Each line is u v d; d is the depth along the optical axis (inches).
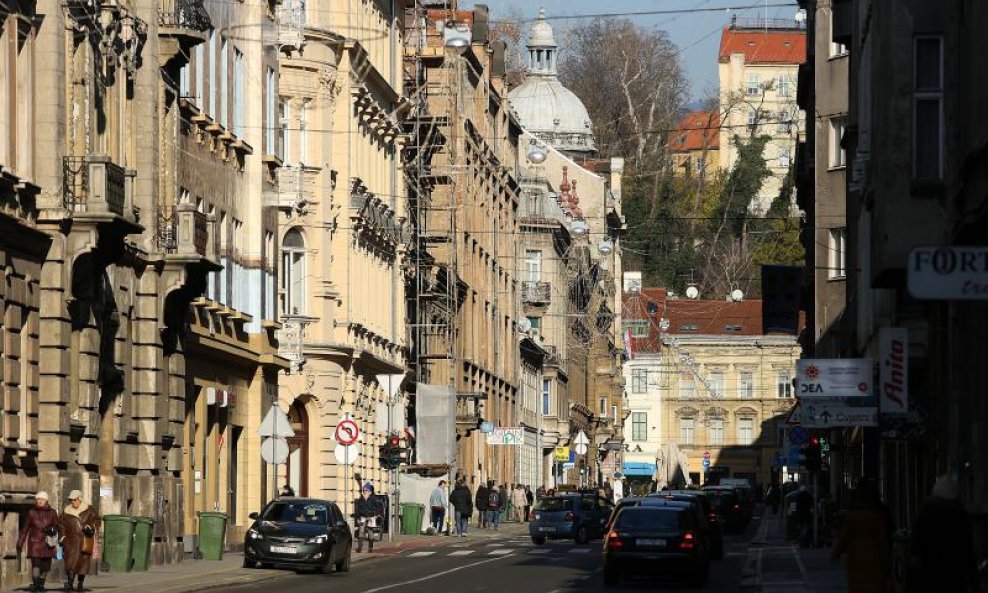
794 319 2187.5
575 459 5826.8
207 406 2388.0
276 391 2704.2
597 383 6648.6
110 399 1996.8
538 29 6747.1
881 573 1154.7
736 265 6771.7
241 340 2534.5
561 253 5644.7
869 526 1159.0
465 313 4185.5
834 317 3267.7
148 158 2082.9
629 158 6811.0
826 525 2847.0
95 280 1897.1
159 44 2113.7
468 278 4247.0
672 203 6820.9
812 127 3602.4
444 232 3949.3
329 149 2930.6
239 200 2544.3
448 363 3895.2
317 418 2925.7
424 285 3806.6
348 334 3034.0
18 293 1736.0
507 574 2055.9
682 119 6860.2
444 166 3941.9
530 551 2721.5
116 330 2006.6
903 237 1600.6
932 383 1784.0
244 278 2573.8
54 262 1806.1
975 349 1336.1
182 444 2198.6
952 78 1471.5
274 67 2706.7
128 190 1925.4
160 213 2123.5
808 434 2679.6
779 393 7844.5
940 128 1599.4
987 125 1222.9
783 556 2459.4
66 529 1624.0
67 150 1838.1
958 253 783.1
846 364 1941.4
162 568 2027.6
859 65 2463.1
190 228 2119.8
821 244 3277.6
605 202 6284.5
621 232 6752.0
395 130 3444.9
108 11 1946.4
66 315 1820.9
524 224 5374.0
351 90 3036.4
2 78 1718.8
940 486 936.9
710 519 2507.4
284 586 1807.3
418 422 3550.7
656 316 7214.6
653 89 6796.3
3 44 1718.8
